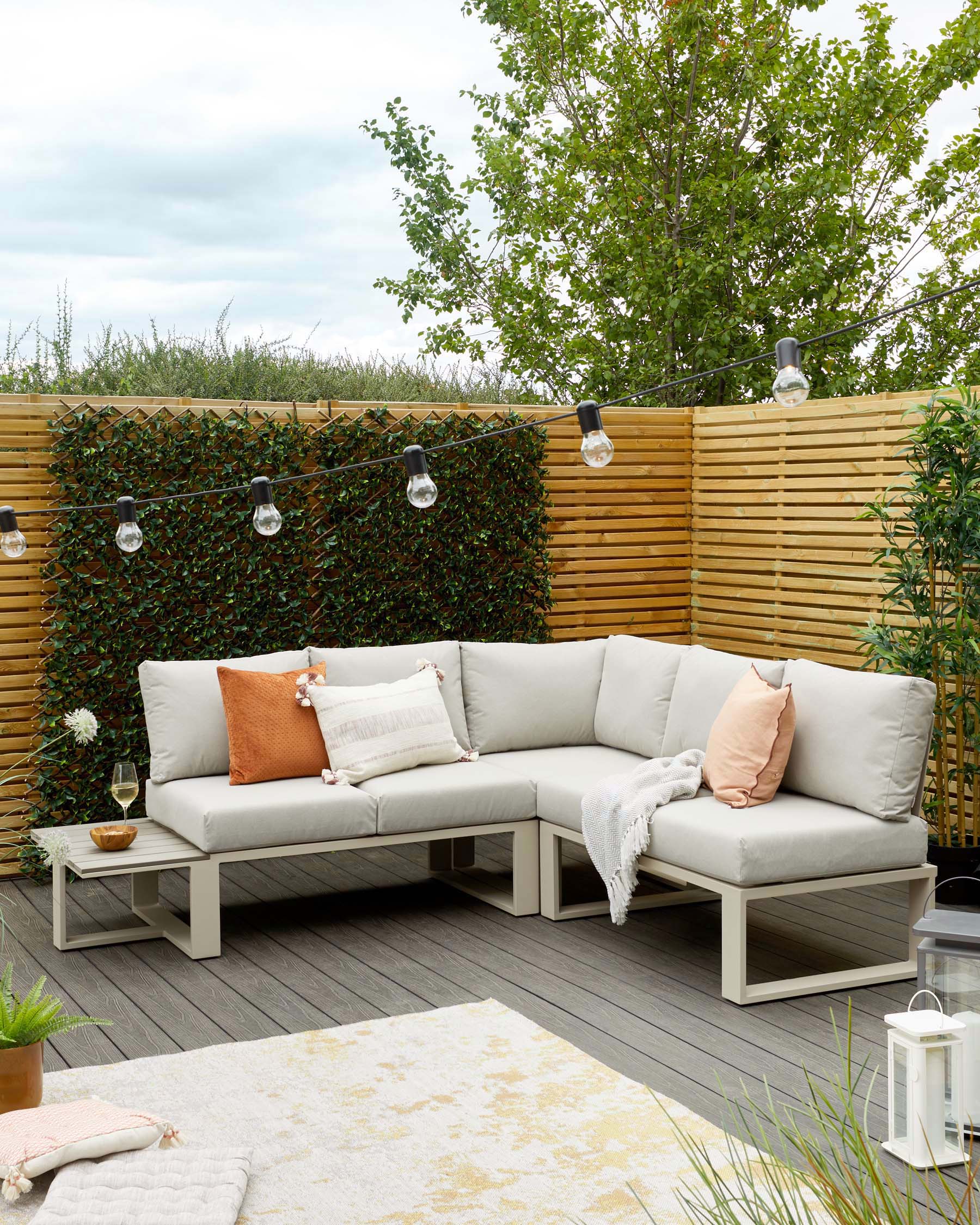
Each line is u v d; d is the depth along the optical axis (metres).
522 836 5.34
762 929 5.12
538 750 6.08
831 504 6.94
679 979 4.52
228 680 5.35
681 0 10.71
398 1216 2.86
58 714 6.04
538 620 7.38
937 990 3.39
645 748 5.73
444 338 11.82
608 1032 4.00
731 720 4.80
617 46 11.49
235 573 6.43
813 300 11.27
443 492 6.98
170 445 6.21
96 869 4.61
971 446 5.38
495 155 11.42
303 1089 3.56
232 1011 4.22
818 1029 4.03
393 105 11.64
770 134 11.29
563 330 11.70
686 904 5.57
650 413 7.82
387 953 4.84
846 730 4.63
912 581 5.66
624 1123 3.32
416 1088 3.55
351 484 6.70
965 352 11.30
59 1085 3.59
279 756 5.32
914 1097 3.09
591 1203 2.90
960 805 5.64
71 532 6.02
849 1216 1.65
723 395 11.56
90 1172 2.96
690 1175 3.02
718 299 11.52
